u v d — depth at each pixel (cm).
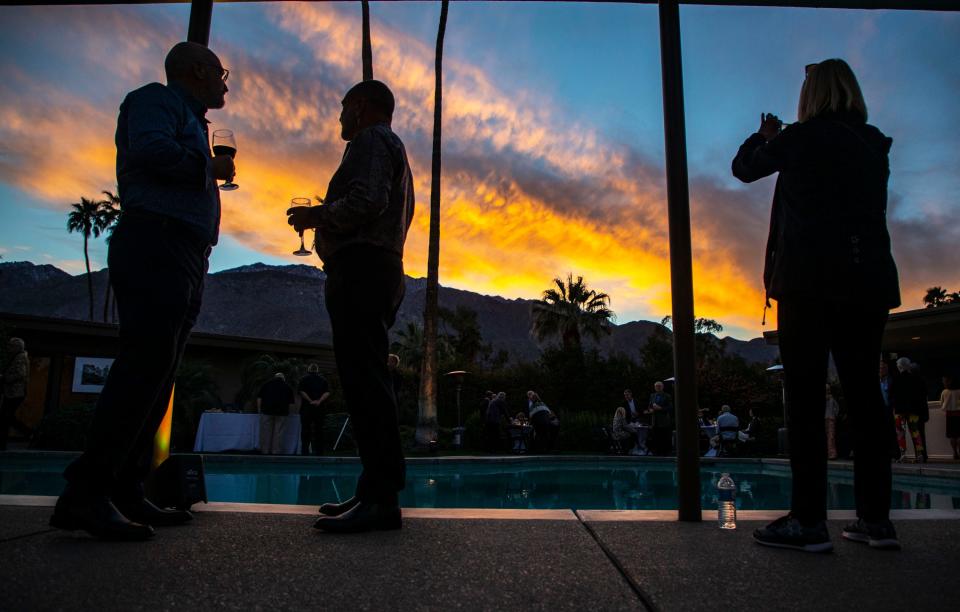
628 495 630
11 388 867
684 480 207
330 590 116
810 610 107
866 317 172
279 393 1052
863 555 154
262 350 2028
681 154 225
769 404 1994
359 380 195
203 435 1041
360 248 199
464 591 117
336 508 223
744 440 1395
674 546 162
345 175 201
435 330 1502
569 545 163
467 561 143
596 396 2184
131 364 166
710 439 1328
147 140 167
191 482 216
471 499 590
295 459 899
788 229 177
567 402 2184
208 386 1486
